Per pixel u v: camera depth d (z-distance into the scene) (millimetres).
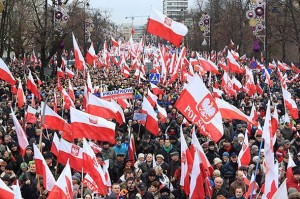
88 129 13023
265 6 41094
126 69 39250
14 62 60781
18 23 56125
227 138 17141
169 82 30641
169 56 45281
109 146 15180
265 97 28531
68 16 45781
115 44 51344
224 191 11727
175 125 18141
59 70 32500
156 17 15664
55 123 14500
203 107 11672
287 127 19141
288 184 12109
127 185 12375
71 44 74375
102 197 12633
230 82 27031
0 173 13453
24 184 12539
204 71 34250
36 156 10945
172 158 13984
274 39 72500
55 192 9148
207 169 11820
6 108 22812
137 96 26453
